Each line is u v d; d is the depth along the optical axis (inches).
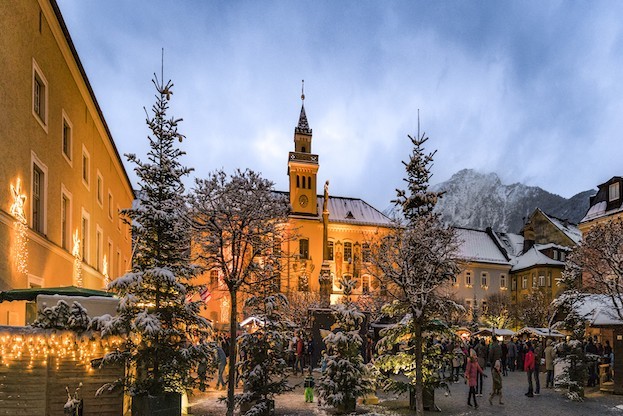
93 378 474.6
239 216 588.1
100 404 474.6
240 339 603.2
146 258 516.1
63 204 855.1
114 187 1382.9
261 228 601.0
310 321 1111.0
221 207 578.9
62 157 816.3
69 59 841.5
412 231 574.2
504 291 3024.1
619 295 888.3
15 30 608.7
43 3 695.7
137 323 451.8
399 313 636.1
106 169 1236.5
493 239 3309.5
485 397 760.3
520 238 3408.0
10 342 430.3
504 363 1099.9
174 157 544.7
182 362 499.2
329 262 2618.1
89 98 988.6
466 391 827.4
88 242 1014.4
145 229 514.0
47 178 737.6
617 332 809.5
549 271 2765.7
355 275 2807.6
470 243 3164.4
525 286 2910.9
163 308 502.9
